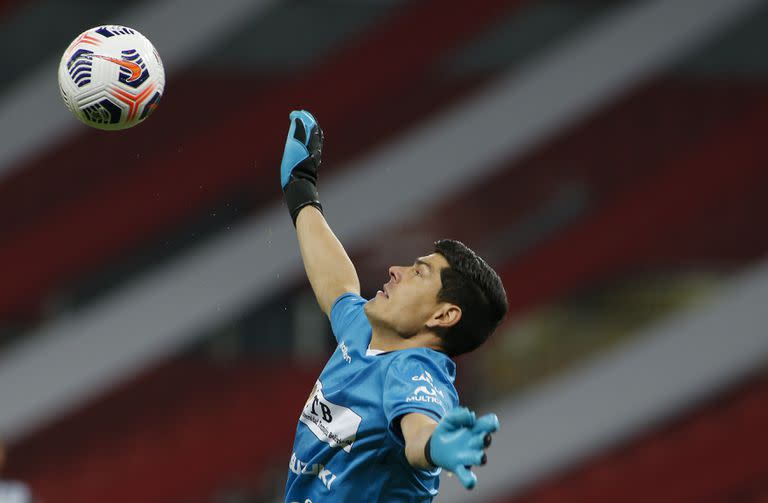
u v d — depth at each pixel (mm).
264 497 49438
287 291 52594
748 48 55406
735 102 55156
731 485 44938
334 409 12453
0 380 45750
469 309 12531
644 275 52812
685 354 43812
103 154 53750
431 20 53656
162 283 46500
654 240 50625
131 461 48812
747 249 52469
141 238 51594
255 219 47062
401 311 12523
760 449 44938
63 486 48062
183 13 47656
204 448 49312
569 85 48812
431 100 55812
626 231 50500
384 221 47875
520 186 53250
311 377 51594
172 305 46156
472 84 56094
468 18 53500
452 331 12602
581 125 54188
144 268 53000
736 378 43438
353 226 47688
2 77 53562
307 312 52781
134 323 46031
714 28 48625
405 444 11469
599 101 48656
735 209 52500
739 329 43625
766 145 51062
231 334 52406
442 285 12516
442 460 10195
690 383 43500
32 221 52719
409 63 53562
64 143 53000
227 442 49719
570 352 51688
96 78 14656
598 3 56281
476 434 10094
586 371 44625
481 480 43562
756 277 44312
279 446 49969
